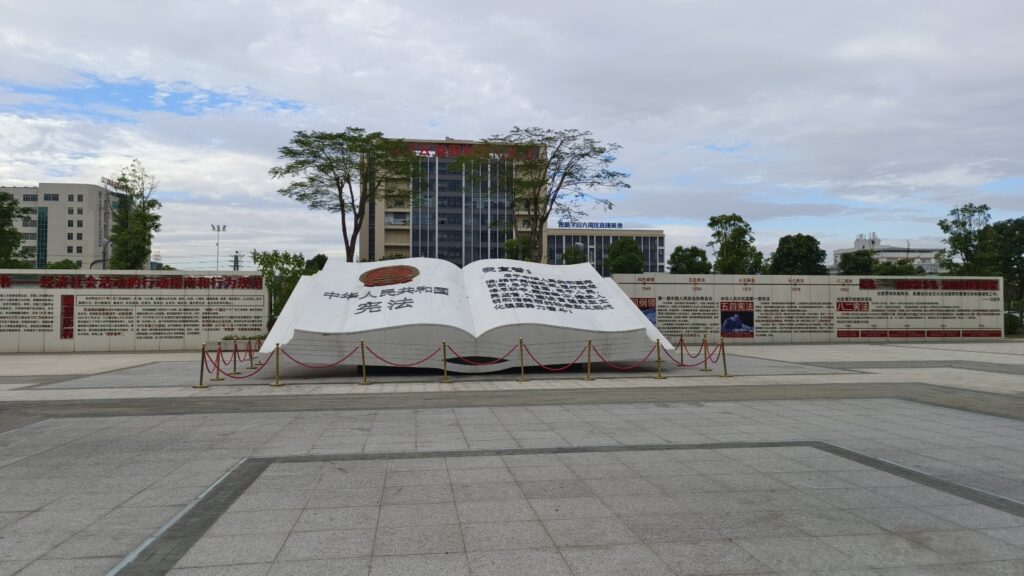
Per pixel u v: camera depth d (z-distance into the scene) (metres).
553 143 35.31
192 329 28.45
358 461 7.70
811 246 53.78
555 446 8.54
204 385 15.95
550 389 15.17
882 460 7.70
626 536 5.09
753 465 7.45
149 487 6.59
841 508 5.82
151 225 38.66
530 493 6.30
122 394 14.34
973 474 7.05
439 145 85.00
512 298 19.72
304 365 17.83
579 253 75.44
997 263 48.53
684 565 4.50
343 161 34.47
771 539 5.02
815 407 12.05
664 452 8.14
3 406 12.49
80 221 95.12
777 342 31.73
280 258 33.28
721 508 5.81
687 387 15.44
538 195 37.84
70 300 27.77
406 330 17.80
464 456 7.95
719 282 31.44
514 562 4.55
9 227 43.06
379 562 4.55
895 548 4.84
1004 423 10.30
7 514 5.73
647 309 30.98
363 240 83.38
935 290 33.09
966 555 4.71
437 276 20.83
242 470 7.27
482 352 18.17
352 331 17.72
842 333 32.25
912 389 14.84
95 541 5.02
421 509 5.79
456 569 4.42
